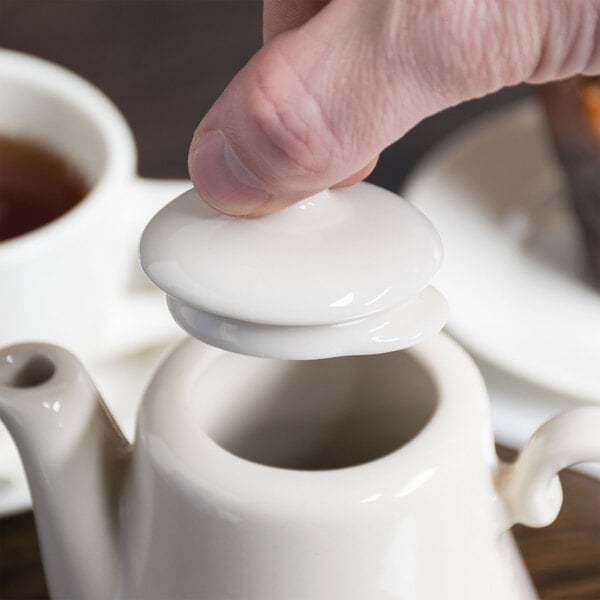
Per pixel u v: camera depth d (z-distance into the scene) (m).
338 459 0.44
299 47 0.38
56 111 0.55
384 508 0.39
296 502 0.39
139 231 0.58
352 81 0.38
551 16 0.40
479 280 0.63
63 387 0.41
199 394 0.41
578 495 0.49
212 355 0.41
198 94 0.71
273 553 0.39
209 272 0.37
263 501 0.39
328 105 0.38
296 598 0.39
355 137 0.39
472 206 0.66
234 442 0.43
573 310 0.63
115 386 0.54
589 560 0.48
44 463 0.41
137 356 0.56
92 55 0.74
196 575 0.40
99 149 0.54
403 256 0.37
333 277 0.37
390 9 0.38
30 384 0.41
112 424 0.42
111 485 0.42
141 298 0.58
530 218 0.67
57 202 0.55
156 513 0.40
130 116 0.69
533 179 0.68
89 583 0.42
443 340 0.42
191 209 0.38
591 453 0.40
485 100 0.73
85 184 0.55
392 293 0.37
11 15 0.77
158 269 0.37
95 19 0.77
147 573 0.41
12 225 0.54
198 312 0.37
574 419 0.40
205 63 0.73
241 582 0.39
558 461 0.40
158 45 0.75
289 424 0.43
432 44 0.39
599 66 0.41
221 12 0.77
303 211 0.38
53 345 0.41
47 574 0.43
